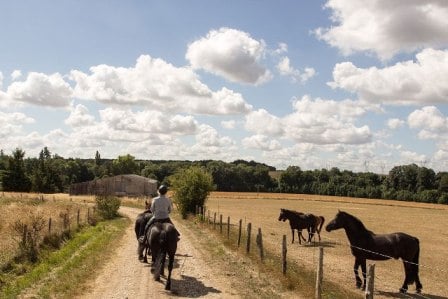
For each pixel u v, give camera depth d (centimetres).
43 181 9100
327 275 1764
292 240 2778
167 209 1482
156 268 1323
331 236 3281
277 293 1327
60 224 2559
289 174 14350
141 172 15425
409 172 13662
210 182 4006
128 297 1241
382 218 6012
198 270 1609
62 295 1238
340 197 11931
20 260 1675
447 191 12544
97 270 1562
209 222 3294
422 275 1962
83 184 8294
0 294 1256
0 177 8512
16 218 2889
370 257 1541
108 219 3653
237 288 1366
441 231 4356
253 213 5606
